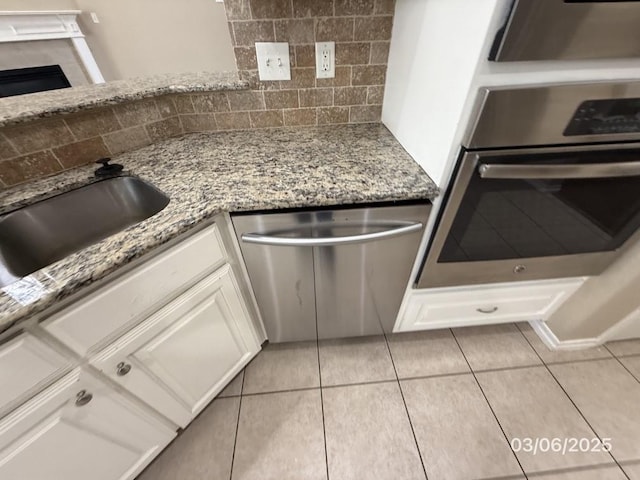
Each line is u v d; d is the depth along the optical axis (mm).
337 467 1028
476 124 633
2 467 583
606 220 875
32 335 543
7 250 811
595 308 1144
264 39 1001
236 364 1174
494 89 584
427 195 798
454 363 1320
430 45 757
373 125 1226
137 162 997
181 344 871
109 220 987
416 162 921
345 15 975
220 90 1093
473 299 1180
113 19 3350
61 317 570
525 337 1417
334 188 798
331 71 1092
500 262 990
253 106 1154
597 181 757
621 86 593
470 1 561
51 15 3078
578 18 507
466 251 943
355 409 1174
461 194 773
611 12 506
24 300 513
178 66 3805
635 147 694
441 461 1037
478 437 1091
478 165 702
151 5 3336
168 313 783
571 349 1343
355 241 848
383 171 876
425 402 1191
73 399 656
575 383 1236
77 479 758
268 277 1001
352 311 1182
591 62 583
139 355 761
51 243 896
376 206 828
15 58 3098
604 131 662
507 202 800
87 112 936
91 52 3490
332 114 1205
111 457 830
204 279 852
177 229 681
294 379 1276
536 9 489
